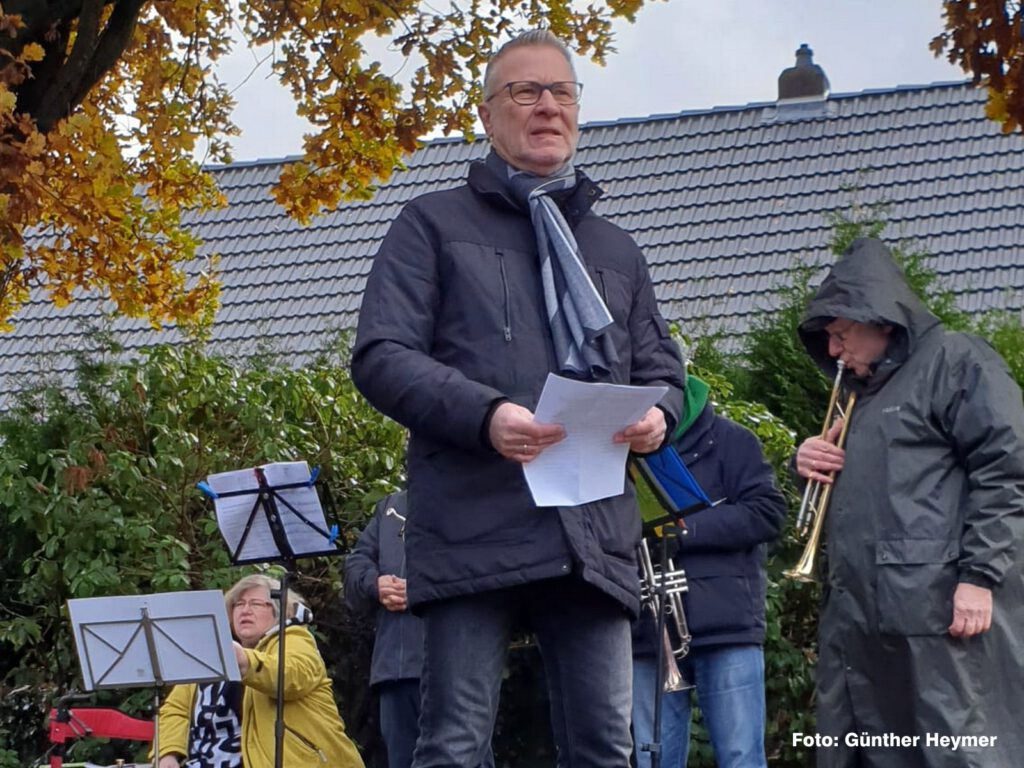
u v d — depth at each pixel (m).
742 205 15.48
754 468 5.95
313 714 6.39
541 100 3.58
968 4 6.52
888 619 4.44
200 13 8.37
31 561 8.39
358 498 8.55
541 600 3.48
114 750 8.28
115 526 8.27
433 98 8.09
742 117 16.75
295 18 8.07
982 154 15.45
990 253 14.33
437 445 3.41
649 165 16.34
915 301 4.68
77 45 6.65
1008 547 4.35
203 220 16.81
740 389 9.59
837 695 4.59
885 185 15.37
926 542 4.44
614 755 3.44
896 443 4.53
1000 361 4.56
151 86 8.39
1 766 8.11
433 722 3.40
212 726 6.50
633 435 3.32
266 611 6.62
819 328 4.82
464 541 3.34
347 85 8.19
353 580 6.57
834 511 4.65
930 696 4.38
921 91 16.50
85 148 7.00
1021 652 4.39
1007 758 4.34
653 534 4.77
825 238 14.73
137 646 5.89
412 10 8.00
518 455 3.24
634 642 5.73
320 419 8.80
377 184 16.69
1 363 14.94
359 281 15.52
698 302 14.34
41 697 8.62
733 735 5.78
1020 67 6.53
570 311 3.45
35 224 7.40
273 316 15.24
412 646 6.35
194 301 9.05
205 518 8.59
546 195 3.56
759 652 5.86
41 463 8.59
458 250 3.49
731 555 5.88
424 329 3.46
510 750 7.90
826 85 16.72
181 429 8.68
